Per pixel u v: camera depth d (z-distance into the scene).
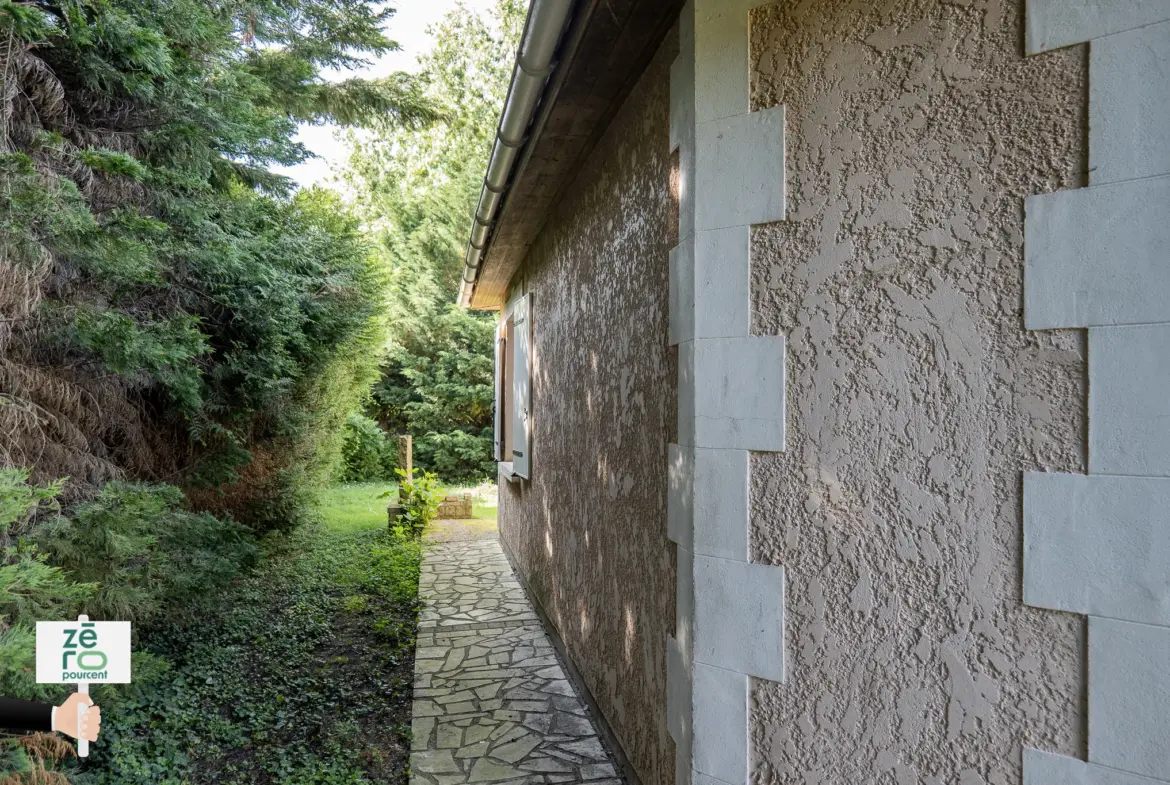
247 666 4.27
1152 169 1.27
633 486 2.77
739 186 1.73
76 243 3.00
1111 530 1.29
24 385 3.14
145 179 3.69
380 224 19.62
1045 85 1.38
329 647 4.73
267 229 5.68
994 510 1.42
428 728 3.42
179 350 3.65
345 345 7.66
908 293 1.51
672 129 2.09
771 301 1.68
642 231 2.65
